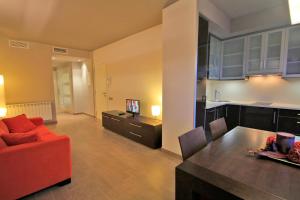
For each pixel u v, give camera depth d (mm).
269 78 3398
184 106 2566
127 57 4367
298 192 746
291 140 1121
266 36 3121
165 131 2920
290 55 2908
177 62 2602
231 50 3639
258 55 3271
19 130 2863
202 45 2539
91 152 2994
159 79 3527
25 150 1692
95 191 1898
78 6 2682
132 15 3014
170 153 2869
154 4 2629
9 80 4473
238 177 870
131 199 1766
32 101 4879
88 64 6301
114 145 3344
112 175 2232
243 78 3533
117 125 4059
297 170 945
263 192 749
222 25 3016
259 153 1131
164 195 1828
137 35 3984
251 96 3664
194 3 2305
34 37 4348
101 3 2590
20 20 3221
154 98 3691
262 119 3121
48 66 5109
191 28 2365
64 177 2008
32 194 1817
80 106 7188
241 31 3238
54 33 4016
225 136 1569
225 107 3568
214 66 3553
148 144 3221
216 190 799
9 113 4434
